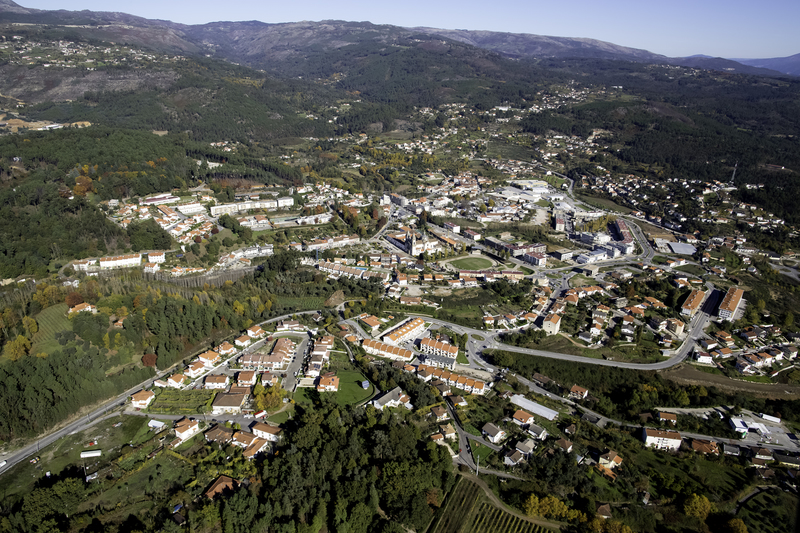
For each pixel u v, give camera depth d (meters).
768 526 151.62
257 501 139.62
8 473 154.00
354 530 139.50
